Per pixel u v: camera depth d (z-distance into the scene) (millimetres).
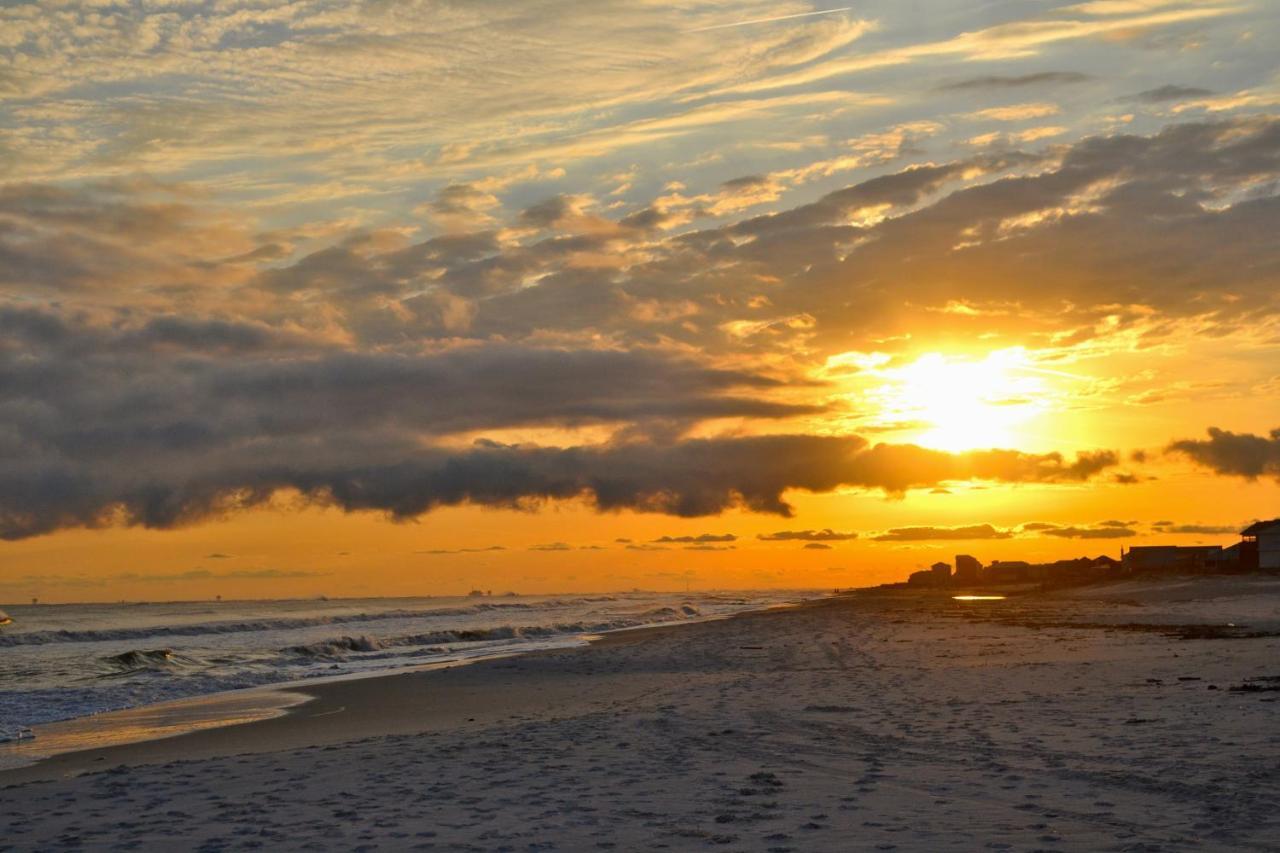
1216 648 28203
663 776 11977
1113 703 16562
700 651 37750
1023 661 26594
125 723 21109
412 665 36469
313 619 81938
